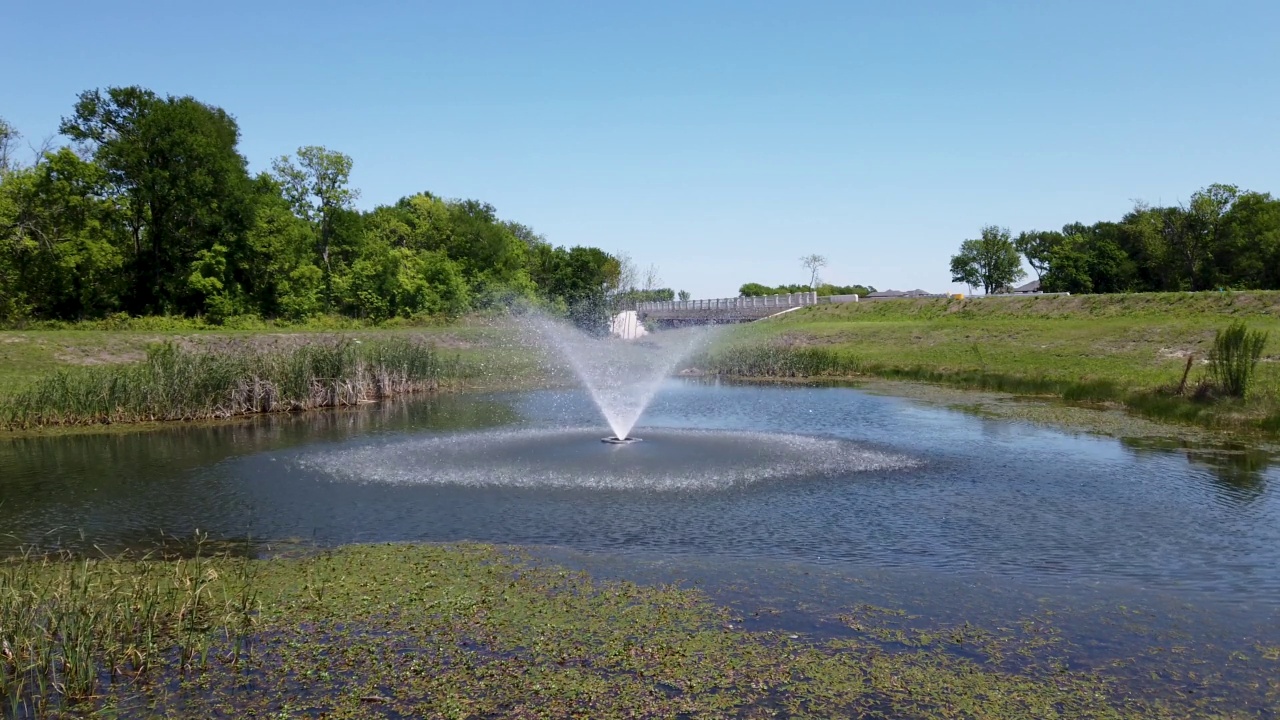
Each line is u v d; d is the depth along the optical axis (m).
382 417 26.22
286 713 6.90
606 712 6.83
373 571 10.32
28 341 35.12
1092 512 13.14
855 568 10.41
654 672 7.52
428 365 35.09
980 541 11.57
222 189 57.16
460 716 6.79
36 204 50.91
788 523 12.51
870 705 6.95
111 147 53.69
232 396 26.41
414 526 12.54
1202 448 18.78
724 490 14.62
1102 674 7.48
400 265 71.31
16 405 23.78
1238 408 22.47
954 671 7.54
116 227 56.09
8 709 7.02
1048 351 39.81
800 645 8.08
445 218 84.44
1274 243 72.00
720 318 76.50
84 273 52.31
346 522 12.82
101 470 17.30
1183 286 79.25
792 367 41.00
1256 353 23.88
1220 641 8.18
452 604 9.16
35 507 14.07
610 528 12.27
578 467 16.55
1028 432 21.38
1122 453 18.20
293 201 71.75
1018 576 10.12
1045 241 115.44
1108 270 85.19
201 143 55.31
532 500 13.99
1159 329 39.66
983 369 37.00
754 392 33.38
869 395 31.58
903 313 62.88
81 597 9.00
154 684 7.41
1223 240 77.69
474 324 63.91
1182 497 14.12
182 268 57.72
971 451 18.50
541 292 83.94
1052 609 9.02
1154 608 9.06
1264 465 16.75
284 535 12.15
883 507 13.47
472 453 18.41
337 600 9.33
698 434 21.00
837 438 20.48
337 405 29.31
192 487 15.49
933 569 10.38
